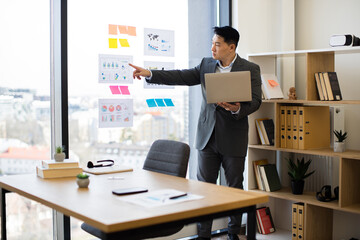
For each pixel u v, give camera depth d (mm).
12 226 3404
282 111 3943
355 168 3650
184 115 4242
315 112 3887
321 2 4180
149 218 1838
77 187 2455
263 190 4176
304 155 4301
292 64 4316
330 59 3873
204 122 3662
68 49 3551
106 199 2166
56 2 3480
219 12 4426
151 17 3979
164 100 4098
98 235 2713
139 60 3920
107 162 3592
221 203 2074
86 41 3633
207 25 4367
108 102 3766
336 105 4125
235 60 3566
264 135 4145
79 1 3586
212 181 3711
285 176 4434
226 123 3559
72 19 3559
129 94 3873
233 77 3268
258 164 4262
